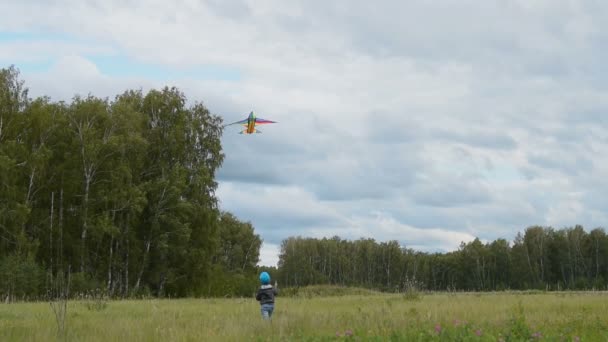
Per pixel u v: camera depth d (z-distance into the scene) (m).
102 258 48.41
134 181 49.34
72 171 46.38
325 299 30.23
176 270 50.56
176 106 53.28
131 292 44.97
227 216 102.56
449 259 128.75
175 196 48.19
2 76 45.53
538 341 10.08
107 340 11.45
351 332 10.53
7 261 38.69
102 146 46.50
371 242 133.00
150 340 11.43
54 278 40.84
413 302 23.66
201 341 11.19
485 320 13.96
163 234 48.09
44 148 44.41
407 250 133.25
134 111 51.12
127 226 47.72
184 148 52.56
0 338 11.66
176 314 17.84
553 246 114.81
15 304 25.38
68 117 48.12
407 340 10.08
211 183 52.06
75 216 47.09
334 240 133.62
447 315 15.36
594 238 113.25
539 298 27.91
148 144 49.38
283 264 123.69
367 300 27.77
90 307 21.62
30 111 45.88
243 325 13.46
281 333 11.57
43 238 45.88
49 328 12.66
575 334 11.16
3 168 40.88
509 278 119.31
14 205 41.84
